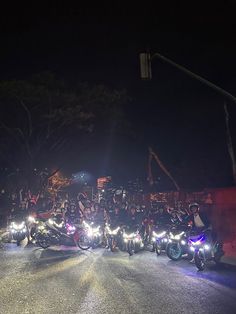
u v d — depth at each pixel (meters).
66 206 16.86
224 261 12.43
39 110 36.59
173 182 25.84
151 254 14.50
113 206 16.53
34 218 17.19
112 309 7.27
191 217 12.06
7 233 21.17
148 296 8.23
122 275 10.44
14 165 38.03
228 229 13.48
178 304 7.62
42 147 39.69
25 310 7.22
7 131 37.06
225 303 7.69
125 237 14.26
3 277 10.16
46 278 10.02
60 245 17.20
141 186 27.36
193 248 11.33
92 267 11.66
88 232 15.78
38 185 35.84
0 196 30.05
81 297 8.13
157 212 15.59
